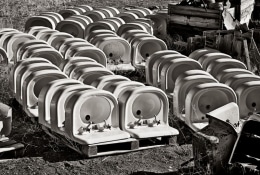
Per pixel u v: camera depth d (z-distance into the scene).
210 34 8.34
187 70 6.93
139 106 5.76
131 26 9.53
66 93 5.58
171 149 5.64
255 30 8.45
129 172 5.06
